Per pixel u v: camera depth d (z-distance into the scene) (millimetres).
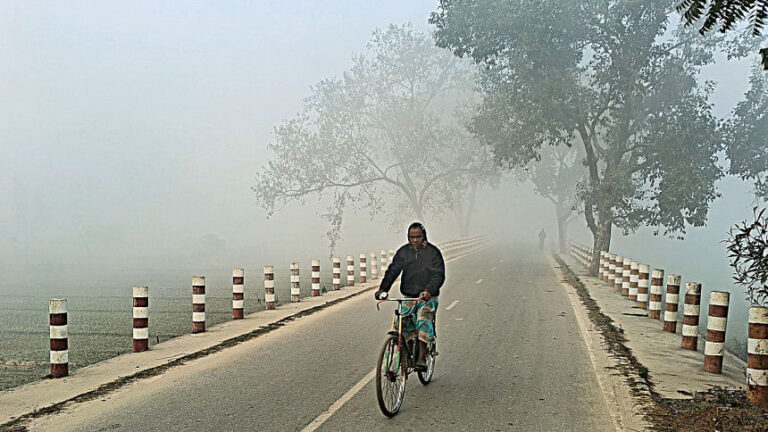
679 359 9820
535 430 6199
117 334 12375
